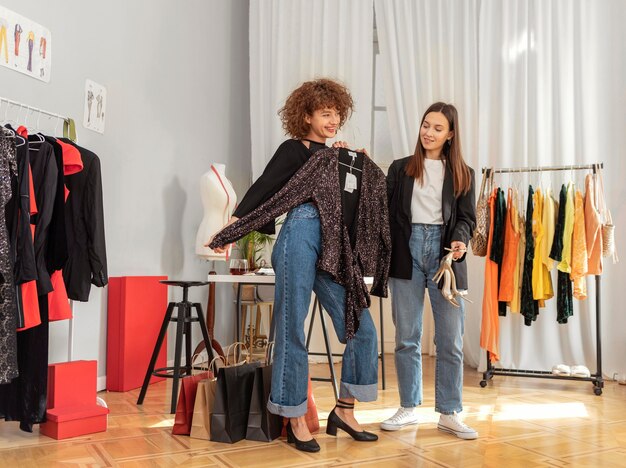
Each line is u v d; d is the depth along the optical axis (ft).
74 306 11.97
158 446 8.45
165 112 15.34
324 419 10.28
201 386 8.92
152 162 14.78
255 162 18.20
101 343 12.85
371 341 8.80
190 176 16.58
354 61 17.74
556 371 14.78
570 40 16.14
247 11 20.08
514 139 16.49
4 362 7.80
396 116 17.42
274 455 8.08
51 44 11.34
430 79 17.22
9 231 8.20
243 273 12.30
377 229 8.80
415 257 9.39
